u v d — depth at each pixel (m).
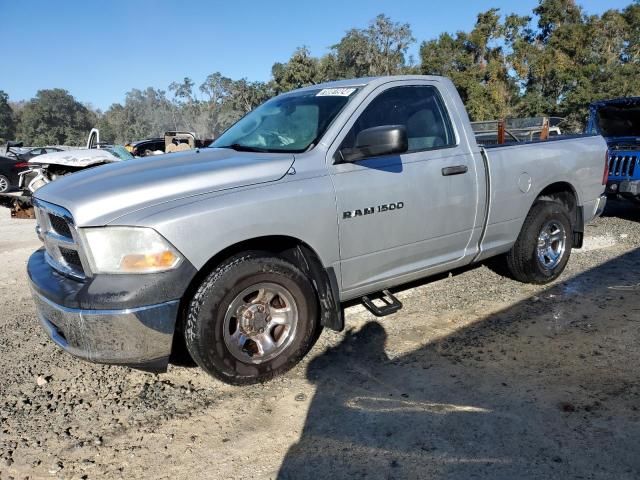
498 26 40.19
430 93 4.29
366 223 3.71
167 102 90.62
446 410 3.11
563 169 5.09
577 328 4.18
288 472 2.66
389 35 51.12
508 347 3.91
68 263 3.28
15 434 3.06
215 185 3.24
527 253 4.93
